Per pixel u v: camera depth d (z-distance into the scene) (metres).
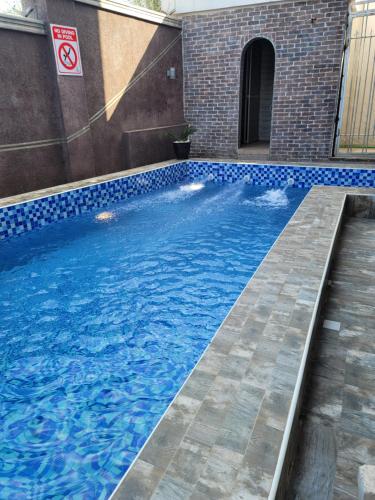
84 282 4.12
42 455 2.11
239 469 1.44
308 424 2.04
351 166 7.60
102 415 2.38
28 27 5.76
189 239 5.31
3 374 2.76
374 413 2.11
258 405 1.75
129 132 7.92
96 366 2.83
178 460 1.48
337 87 8.05
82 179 6.96
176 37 9.06
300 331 2.33
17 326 3.36
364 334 2.83
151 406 2.45
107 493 1.90
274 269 3.24
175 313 3.50
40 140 6.26
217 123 9.51
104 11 7.04
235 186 8.32
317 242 3.85
